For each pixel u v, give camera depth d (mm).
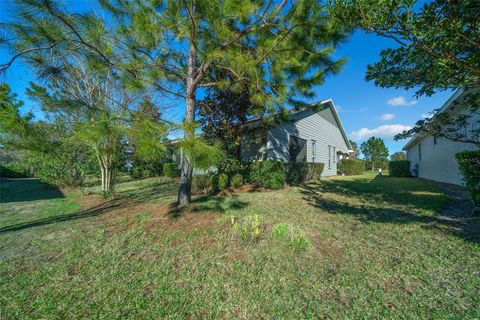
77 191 8484
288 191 7449
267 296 1964
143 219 4098
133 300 1920
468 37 2412
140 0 3250
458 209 4730
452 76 3664
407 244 2959
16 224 4121
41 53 2654
